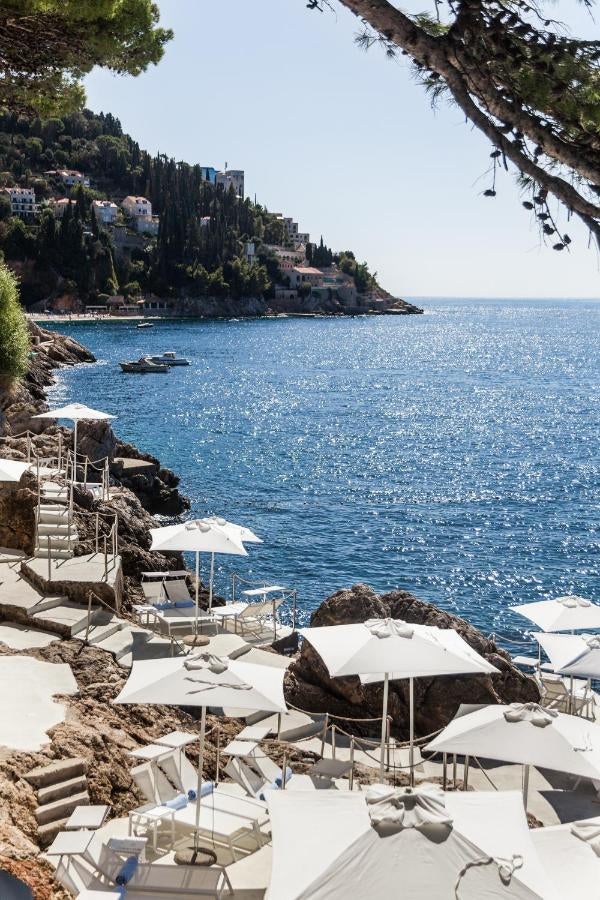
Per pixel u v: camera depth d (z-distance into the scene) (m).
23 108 16.62
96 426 39.59
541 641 15.77
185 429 72.19
